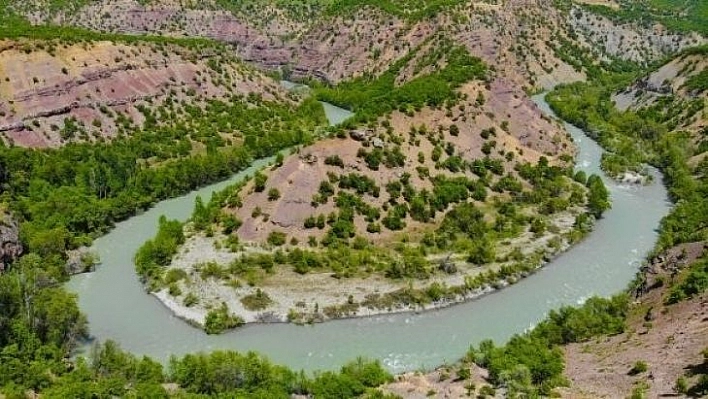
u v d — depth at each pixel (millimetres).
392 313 100000
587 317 91312
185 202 143000
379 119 138750
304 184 120688
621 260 116750
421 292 102938
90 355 86000
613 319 91375
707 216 122562
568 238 122125
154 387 74500
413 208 123500
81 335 93375
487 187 136750
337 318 98312
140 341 93562
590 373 77125
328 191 120750
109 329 96312
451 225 120875
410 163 132375
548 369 77688
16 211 122500
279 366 81750
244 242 114438
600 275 111625
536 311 101188
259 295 101125
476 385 77500
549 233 123250
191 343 93188
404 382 80375
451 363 87625
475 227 120875
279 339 94250
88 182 139375
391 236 117625
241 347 92375
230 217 118750
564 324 90750
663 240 115688
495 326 97438
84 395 73125
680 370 71250
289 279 105562
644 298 97688
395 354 90812
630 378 73312
